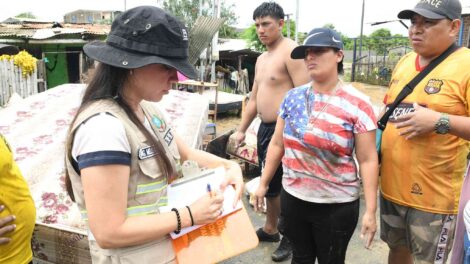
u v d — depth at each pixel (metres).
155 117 1.43
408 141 2.17
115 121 1.17
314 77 2.16
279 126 2.49
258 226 3.86
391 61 21.98
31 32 13.59
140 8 1.19
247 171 5.45
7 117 3.18
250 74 20.34
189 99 3.90
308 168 2.23
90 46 1.24
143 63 1.15
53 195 2.29
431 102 2.08
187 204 1.39
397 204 2.29
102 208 1.13
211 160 1.72
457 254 1.84
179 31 1.21
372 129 2.12
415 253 2.27
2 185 1.67
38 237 2.10
